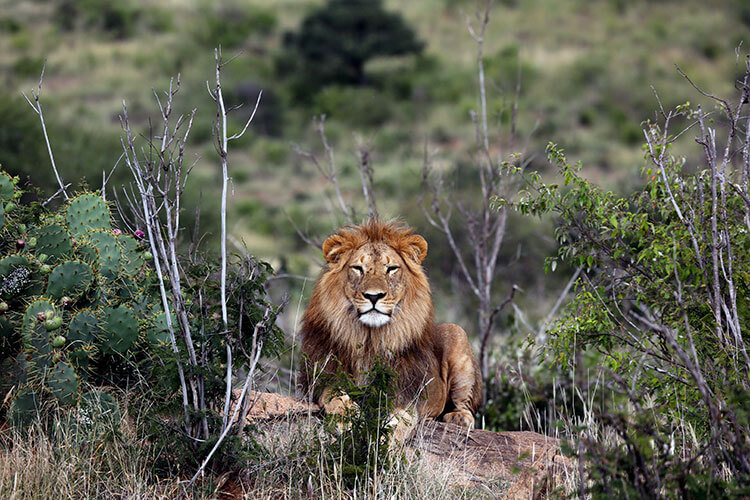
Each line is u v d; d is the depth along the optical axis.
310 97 95.31
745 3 135.25
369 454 9.41
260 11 128.62
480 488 9.54
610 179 67.38
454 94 97.62
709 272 9.41
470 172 30.72
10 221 10.98
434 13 133.25
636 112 92.38
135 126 58.28
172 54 106.50
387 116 91.62
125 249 11.17
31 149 28.06
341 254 11.20
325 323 11.19
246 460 9.17
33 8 118.81
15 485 8.53
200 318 9.65
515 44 116.69
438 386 11.97
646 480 7.64
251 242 45.66
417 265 11.41
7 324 10.16
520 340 16.22
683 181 9.98
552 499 8.86
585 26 129.75
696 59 117.31
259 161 76.12
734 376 8.85
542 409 13.96
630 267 10.12
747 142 9.60
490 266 17.23
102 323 10.32
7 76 88.81
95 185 27.20
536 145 57.12
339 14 104.56
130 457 9.28
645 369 10.30
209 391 9.54
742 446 7.94
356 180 64.00
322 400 10.81
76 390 9.86
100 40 112.88
